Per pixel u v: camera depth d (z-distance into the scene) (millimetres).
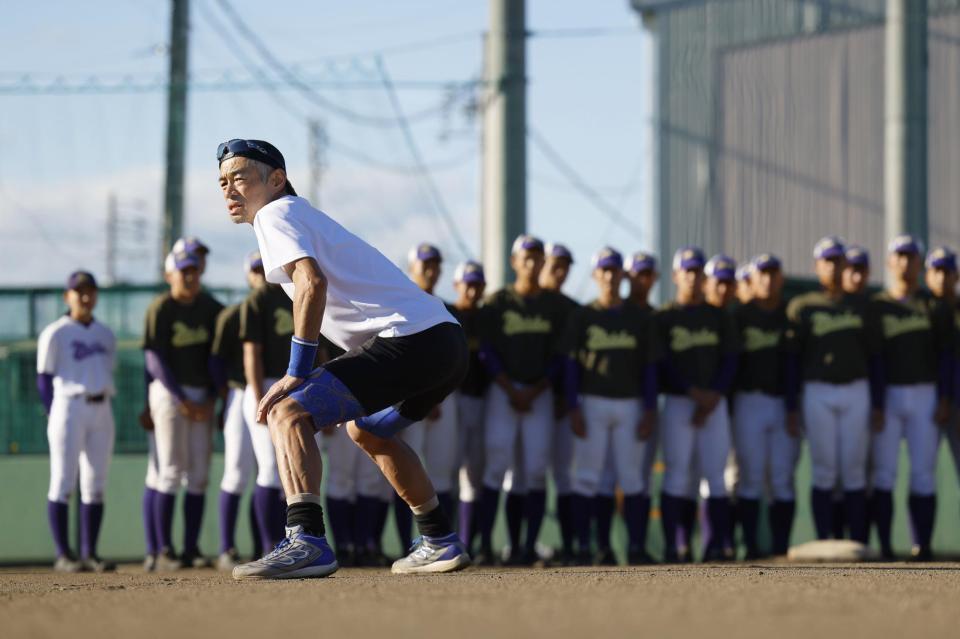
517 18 28812
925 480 20359
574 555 20672
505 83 28734
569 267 20469
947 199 60344
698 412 20141
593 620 6371
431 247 20188
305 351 9711
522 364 19812
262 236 9789
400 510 19688
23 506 23469
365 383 9891
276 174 10148
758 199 61531
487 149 28938
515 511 20516
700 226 62219
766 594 8000
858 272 20375
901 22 37219
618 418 19875
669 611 6809
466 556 11430
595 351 19891
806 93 61188
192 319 19562
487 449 20062
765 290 20922
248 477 19188
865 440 20250
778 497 21094
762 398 20859
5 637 5879
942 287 20484
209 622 6418
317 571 10070
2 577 15047
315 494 10070
